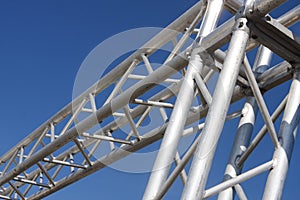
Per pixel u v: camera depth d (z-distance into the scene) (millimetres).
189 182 3621
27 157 8188
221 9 5000
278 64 4910
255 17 4027
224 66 3910
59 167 8281
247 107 5035
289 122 4398
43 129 7961
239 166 4691
